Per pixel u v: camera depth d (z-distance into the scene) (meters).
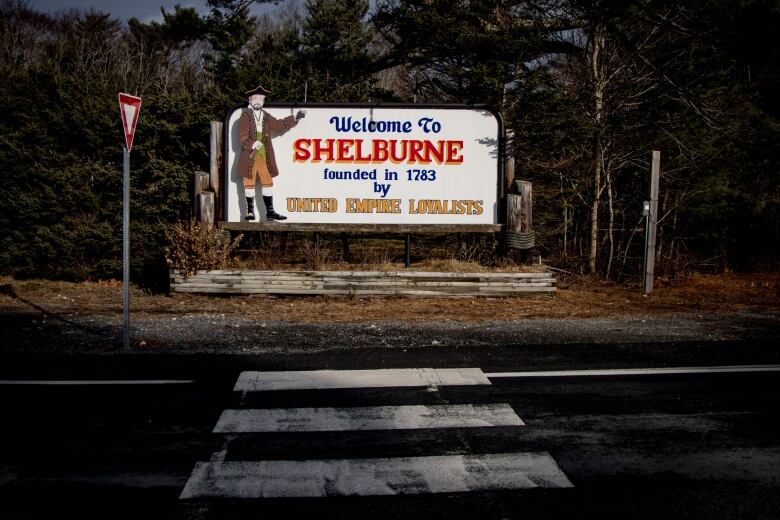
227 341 8.23
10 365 7.07
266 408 5.78
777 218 18.17
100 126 13.19
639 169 18.30
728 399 6.01
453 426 5.36
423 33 18.36
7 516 3.88
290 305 11.27
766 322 9.55
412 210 12.75
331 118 12.69
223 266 12.12
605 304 11.55
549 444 4.98
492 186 12.76
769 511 3.96
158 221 13.37
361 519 3.84
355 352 7.71
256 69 16.39
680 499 4.11
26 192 13.19
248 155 12.48
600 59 16.52
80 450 4.86
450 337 8.50
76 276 13.26
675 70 16.34
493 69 15.73
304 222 12.75
